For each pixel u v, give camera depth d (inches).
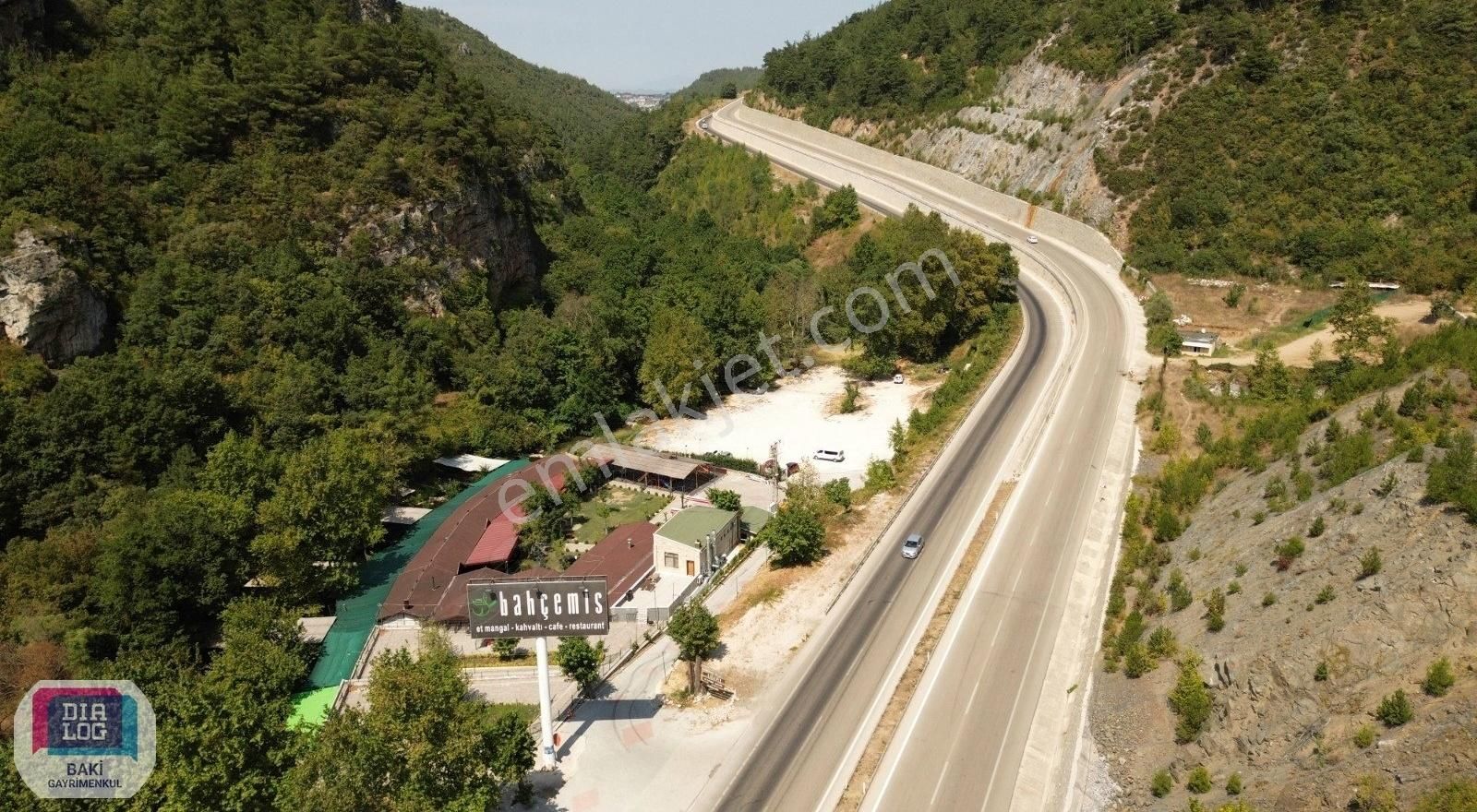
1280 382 2967.5
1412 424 1989.4
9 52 3476.9
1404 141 4062.5
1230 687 1566.2
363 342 3503.9
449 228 4084.6
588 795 1701.5
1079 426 3137.3
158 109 3631.9
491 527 2874.0
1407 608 1417.3
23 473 2443.4
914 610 2267.5
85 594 2194.9
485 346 3983.8
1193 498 2431.1
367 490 2632.9
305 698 2055.9
